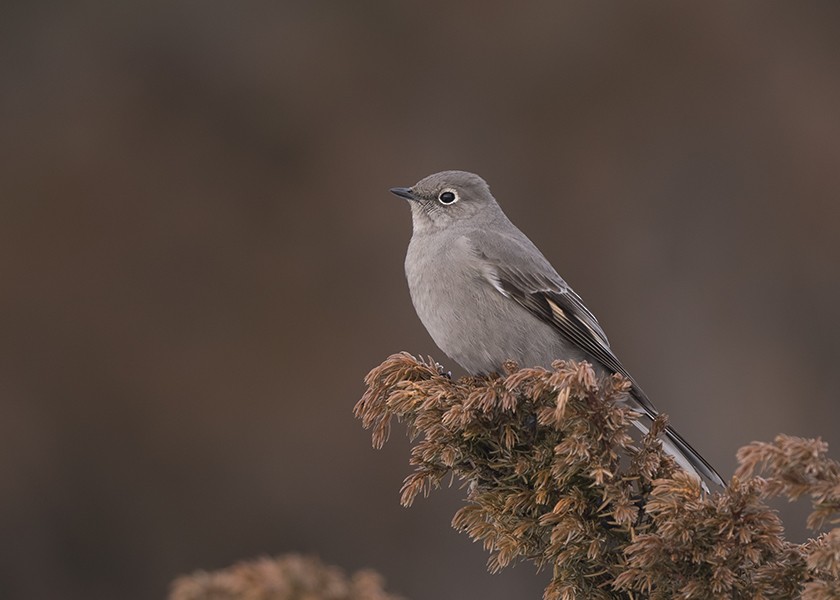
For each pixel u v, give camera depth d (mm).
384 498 14109
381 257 15727
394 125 16891
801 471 4734
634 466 5750
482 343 9047
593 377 5742
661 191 16453
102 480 14477
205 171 16438
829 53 17219
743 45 17203
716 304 15695
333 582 6375
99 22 17719
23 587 14008
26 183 16078
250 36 17656
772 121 16750
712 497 5355
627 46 17328
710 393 15102
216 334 15164
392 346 15023
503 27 17562
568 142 16750
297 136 16734
